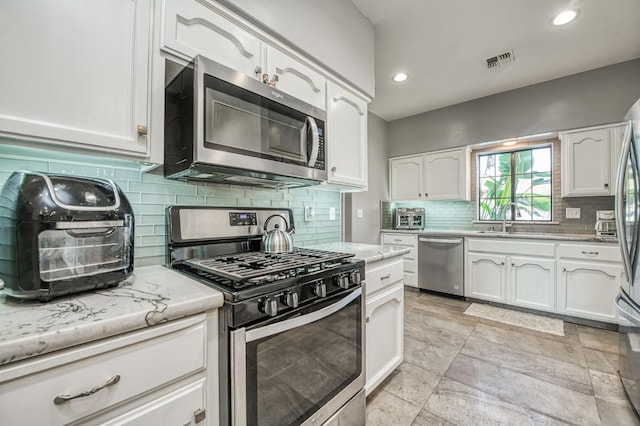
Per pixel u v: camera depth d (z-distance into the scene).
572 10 1.98
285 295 0.96
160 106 1.05
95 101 0.89
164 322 0.72
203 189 1.45
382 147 4.15
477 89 3.24
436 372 1.83
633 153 1.54
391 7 1.95
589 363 1.91
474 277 3.20
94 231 0.83
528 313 2.85
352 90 1.95
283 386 0.98
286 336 0.99
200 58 1.02
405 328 2.51
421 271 3.61
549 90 3.01
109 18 0.92
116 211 0.88
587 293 2.53
